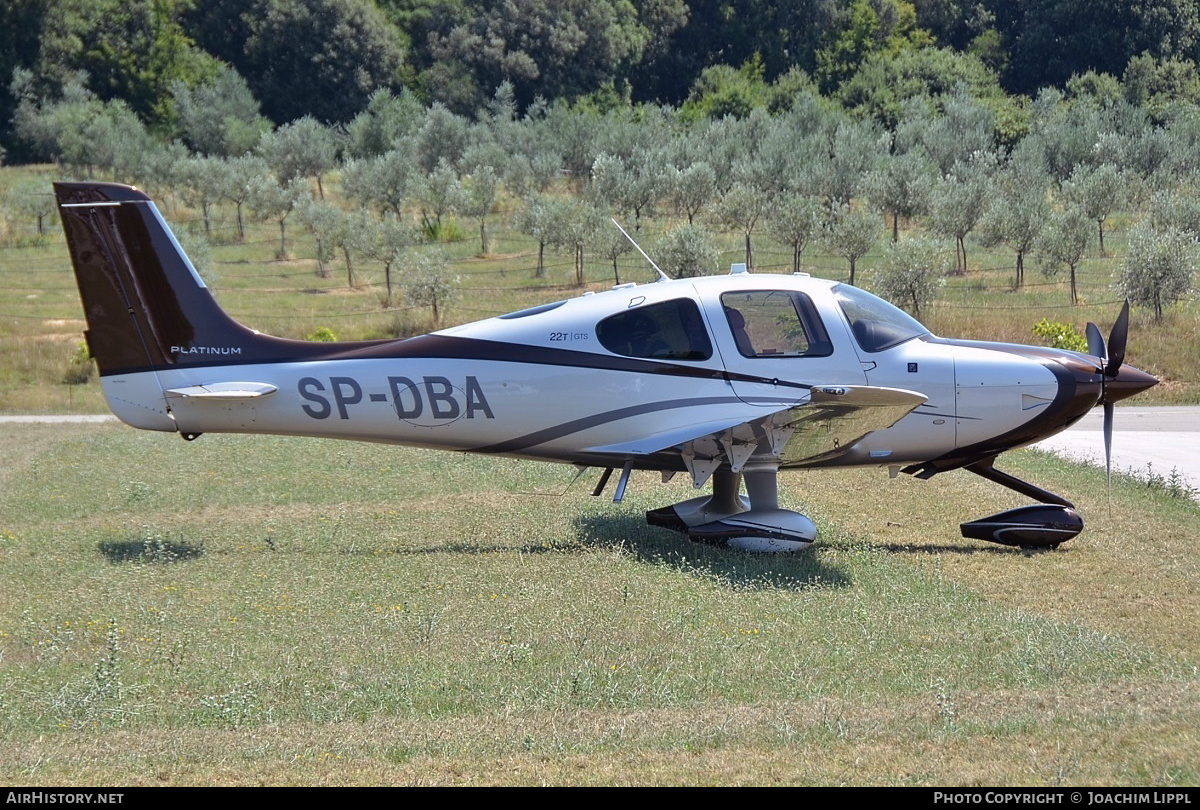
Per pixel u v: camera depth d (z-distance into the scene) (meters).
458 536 35.97
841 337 34.56
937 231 119.81
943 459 36.31
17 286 117.75
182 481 45.94
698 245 101.00
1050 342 82.38
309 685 22.19
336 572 31.00
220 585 29.59
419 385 34.66
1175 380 79.69
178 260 34.53
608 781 17.27
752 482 35.84
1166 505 41.72
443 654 24.00
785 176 144.88
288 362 34.91
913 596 29.23
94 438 57.97
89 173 190.12
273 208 147.25
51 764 18.09
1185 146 164.38
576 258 120.56
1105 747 18.33
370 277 126.56
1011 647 24.92
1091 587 30.64
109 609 27.08
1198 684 21.95
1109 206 120.56
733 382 34.03
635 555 33.12
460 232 145.88
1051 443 57.91
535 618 26.42
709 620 26.69
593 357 34.41
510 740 19.02
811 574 31.58
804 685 22.27
